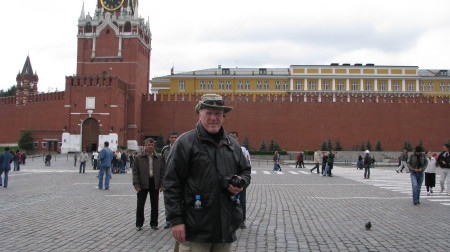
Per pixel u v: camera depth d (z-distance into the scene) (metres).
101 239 8.34
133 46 63.25
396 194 16.72
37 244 7.82
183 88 82.56
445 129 61.16
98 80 57.12
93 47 63.59
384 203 13.91
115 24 64.25
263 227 9.69
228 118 62.69
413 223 10.23
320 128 61.59
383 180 24.42
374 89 81.94
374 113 61.50
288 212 11.88
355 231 9.26
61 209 12.12
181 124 63.59
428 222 10.38
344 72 82.38
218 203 4.18
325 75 81.81
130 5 65.69
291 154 55.75
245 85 82.44
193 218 4.15
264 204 13.55
